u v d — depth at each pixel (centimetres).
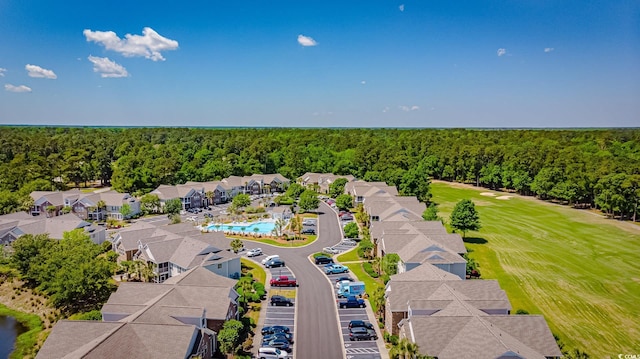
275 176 15838
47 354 3838
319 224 10700
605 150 18250
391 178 14088
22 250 6694
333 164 18038
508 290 6588
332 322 5309
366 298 6044
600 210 12825
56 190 13275
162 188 12569
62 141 19112
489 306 4847
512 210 12800
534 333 4247
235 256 6838
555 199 14588
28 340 5219
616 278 7144
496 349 3747
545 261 8000
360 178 16875
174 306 4562
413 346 4034
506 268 7588
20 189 11856
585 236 9862
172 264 6800
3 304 6250
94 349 3519
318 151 19450
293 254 8188
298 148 19625
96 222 10900
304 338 4888
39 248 6781
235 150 19262
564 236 9856
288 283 6488
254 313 5544
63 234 7856
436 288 5178
